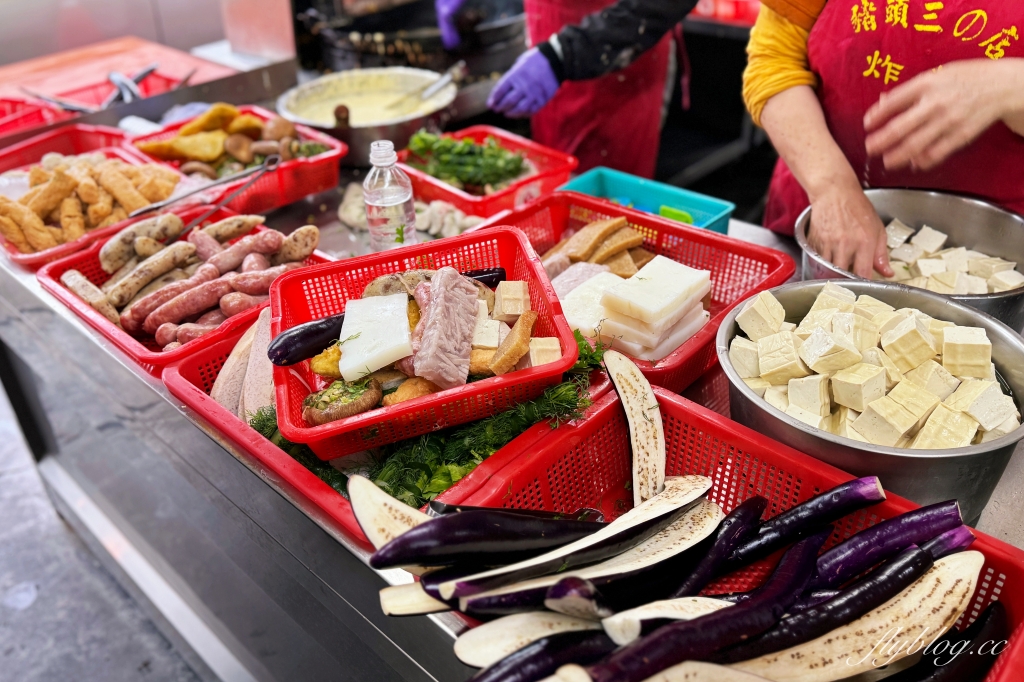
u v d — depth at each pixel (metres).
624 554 1.01
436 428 1.28
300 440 1.14
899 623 0.91
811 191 1.73
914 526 0.99
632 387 1.27
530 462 1.21
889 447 1.05
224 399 1.48
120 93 2.96
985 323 1.26
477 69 3.23
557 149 3.23
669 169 4.63
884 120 1.55
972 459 1.02
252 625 1.93
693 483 1.15
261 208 2.28
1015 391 1.23
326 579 1.27
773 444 1.17
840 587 0.98
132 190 2.11
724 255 1.81
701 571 1.01
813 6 1.81
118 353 1.61
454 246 1.57
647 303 1.41
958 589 0.92
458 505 1.07
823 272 1.48
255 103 3.24
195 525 1.98
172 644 2.30
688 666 0.80
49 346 2.04
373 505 0.99
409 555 0.91
